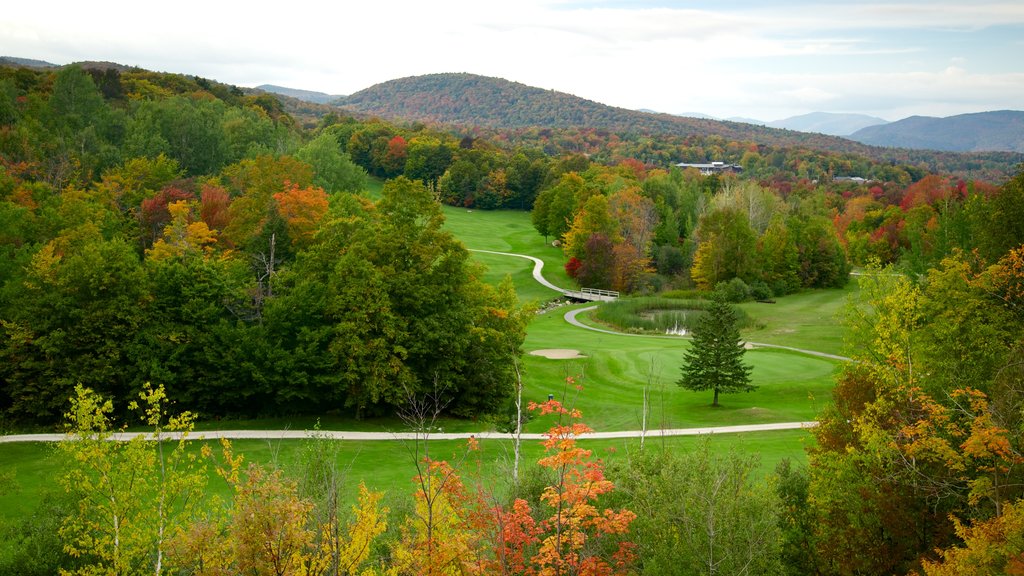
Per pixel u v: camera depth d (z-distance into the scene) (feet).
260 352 124.77
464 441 115.85
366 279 127.03
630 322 232.94
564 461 44.01
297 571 38.60
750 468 57.41
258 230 190.70
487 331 139.74
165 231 182.50
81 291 122.62
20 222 179.11
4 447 107.86
